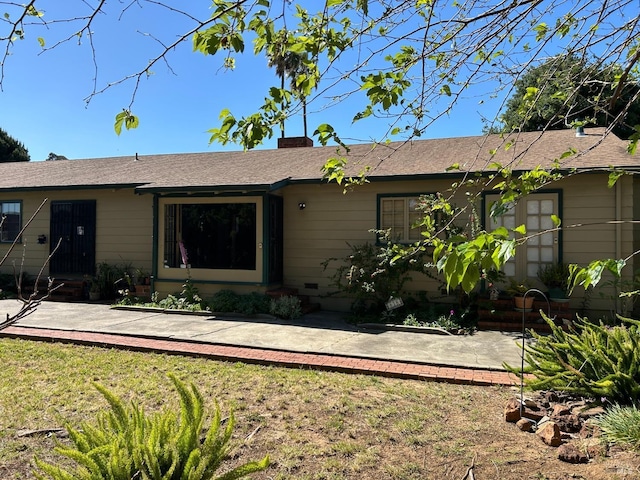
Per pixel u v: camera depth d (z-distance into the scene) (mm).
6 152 33156
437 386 5422
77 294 12836
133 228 12836
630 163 8461
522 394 4688
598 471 3332
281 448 3801
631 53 2918
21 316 2369
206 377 5703
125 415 3002
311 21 2678
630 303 8578
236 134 2818
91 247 13242
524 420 4156
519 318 8656
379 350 7035
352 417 4445
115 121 2947
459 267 1936
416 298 10047
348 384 5441
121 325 8938
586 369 4637
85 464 2562
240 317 9891
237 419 4379
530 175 3027
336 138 3094
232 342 7465
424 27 2787
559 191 9180
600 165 8547
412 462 3568
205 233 12359
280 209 11461
